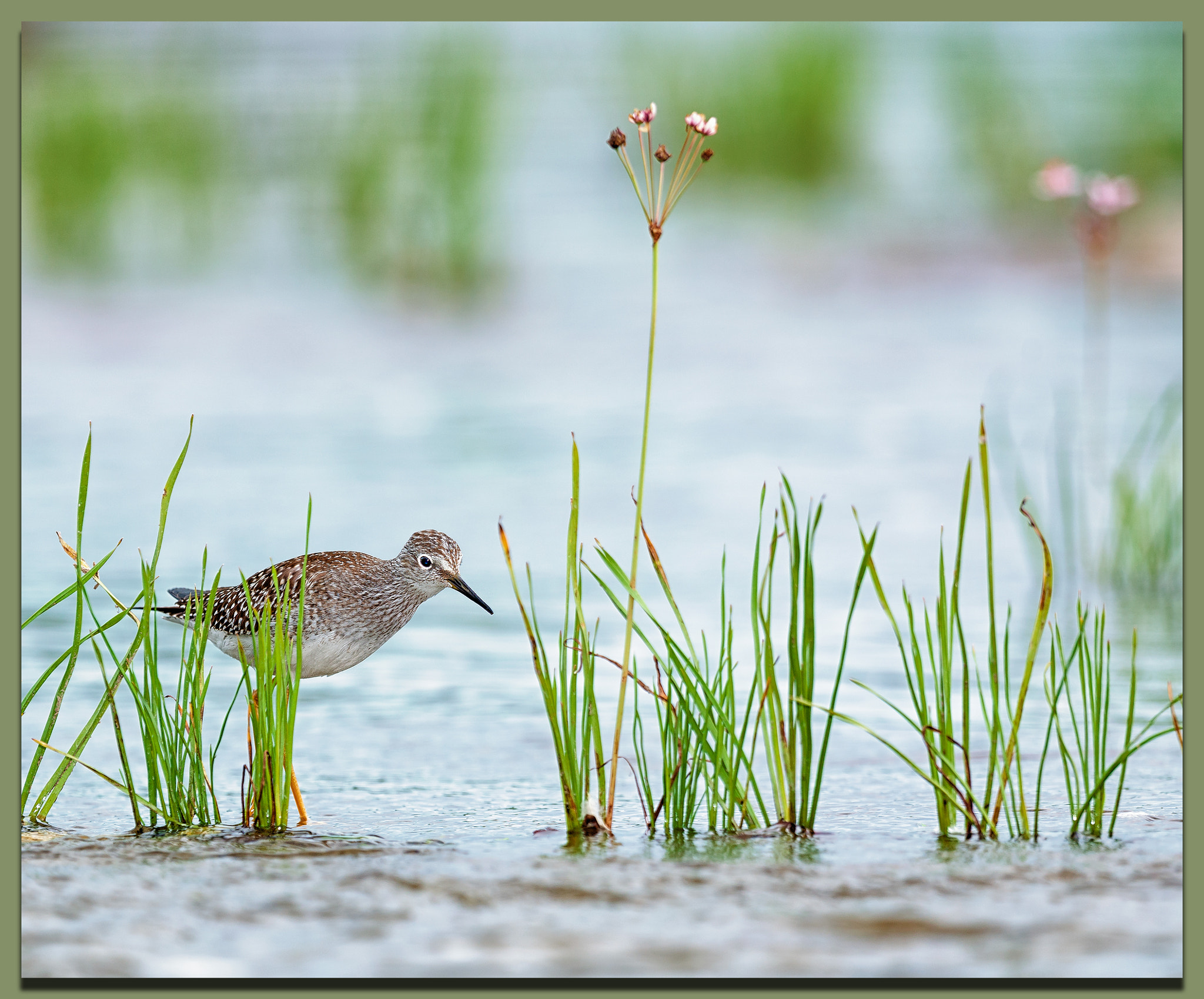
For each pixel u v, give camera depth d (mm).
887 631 12156
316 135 30531
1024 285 25641
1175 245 26953
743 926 6047
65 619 12125
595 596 13188
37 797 8297
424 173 27750
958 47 36469
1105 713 7461
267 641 7770
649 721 10070
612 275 26734
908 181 31188
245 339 23406
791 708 7617
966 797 7469
